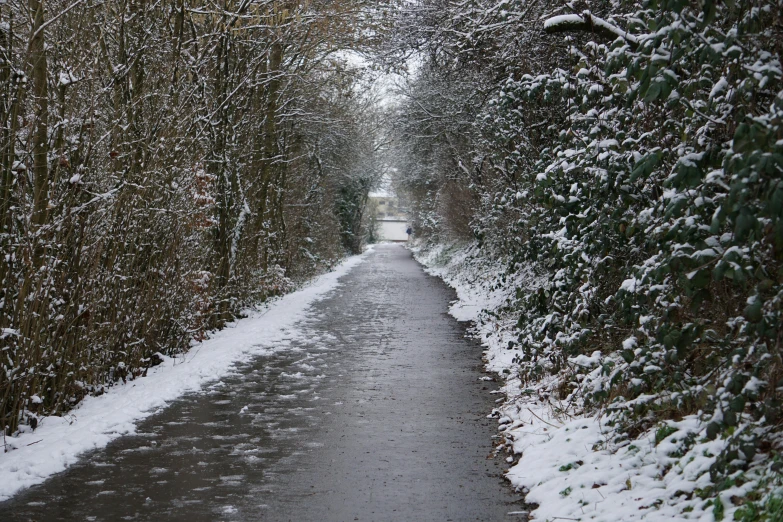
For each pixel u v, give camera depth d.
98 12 10.69
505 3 11.71
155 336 12.05
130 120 10.69
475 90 18.34
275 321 17.64
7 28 8.04
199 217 12.27
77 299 8.92
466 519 5.48
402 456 7.11
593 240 8.08
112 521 5.41
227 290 16.92
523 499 5.91
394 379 10.96
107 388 10.08
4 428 7.55
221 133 16.20
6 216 7.72
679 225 5.44
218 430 8.05
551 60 12.95
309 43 19.23
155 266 11.37
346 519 5.47
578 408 7.99
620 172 7.41
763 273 4.89
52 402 8.59
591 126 8.48
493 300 19.86
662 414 6.54
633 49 6.84
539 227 11.37
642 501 5.15
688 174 5.25
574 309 8.62
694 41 5.49
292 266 28.94
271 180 23.78
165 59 12.02
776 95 4.95
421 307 21.41
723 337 5.96
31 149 8.00
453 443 7.57
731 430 5.48
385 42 16.45
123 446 7.41
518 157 13.29
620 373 6.59
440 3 14.93
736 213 4.50
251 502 5.82
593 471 5.92
